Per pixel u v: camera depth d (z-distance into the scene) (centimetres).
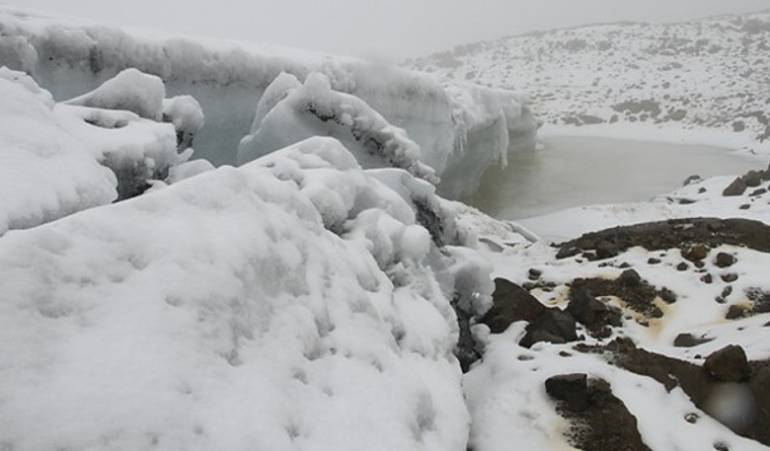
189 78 1109
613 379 537
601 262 1012
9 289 230
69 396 214
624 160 3005
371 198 597
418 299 531
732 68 5262
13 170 343
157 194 326
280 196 423
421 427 368
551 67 6216
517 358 607
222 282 302
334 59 1500
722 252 926
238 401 263
